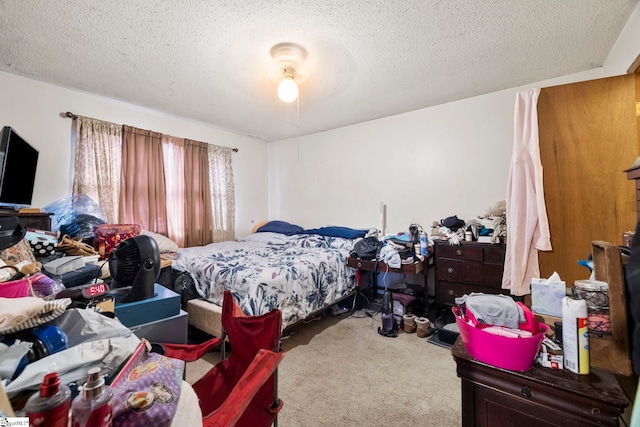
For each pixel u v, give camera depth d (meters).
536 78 2.34
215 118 3.31
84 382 0.56
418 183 3.07
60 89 2.44
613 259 0.75
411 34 1.73
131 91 2.54
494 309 0.84
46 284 1.04
